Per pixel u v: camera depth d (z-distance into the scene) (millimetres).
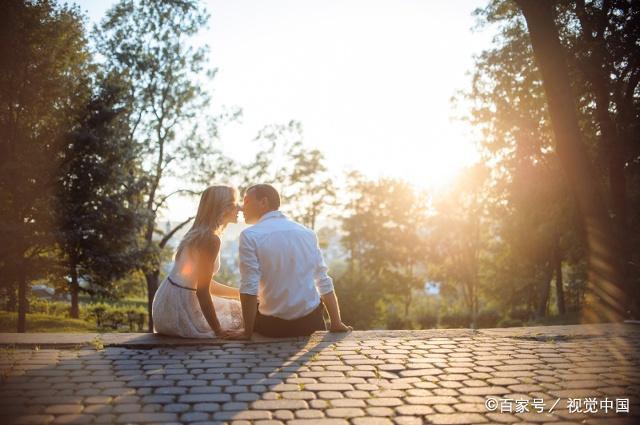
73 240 19250
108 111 21031
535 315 44031
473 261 50094
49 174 19344
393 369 3906
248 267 4625
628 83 15641
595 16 14508
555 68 11141
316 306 4930
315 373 3771
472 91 23250
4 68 18516
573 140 11297
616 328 5672
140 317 32406
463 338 5027
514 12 19828
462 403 3199
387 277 52875
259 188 4910
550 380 3686
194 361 4066
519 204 26406
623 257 11844
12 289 21656
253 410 3029
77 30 20672
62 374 3697
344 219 53438
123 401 3162
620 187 15242
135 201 24484
